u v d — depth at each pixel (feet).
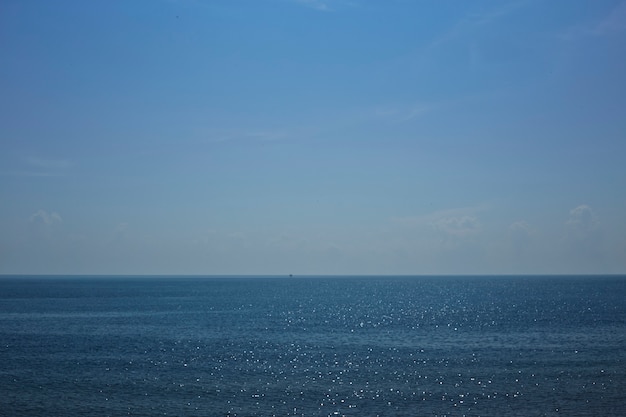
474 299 637.71
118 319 375.45
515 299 618.44
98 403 151.23
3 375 185.37
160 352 231.91
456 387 167.12
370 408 146.00
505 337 277.03
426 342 262.26
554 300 583.99
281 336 286.25
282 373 187.93
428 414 140.77
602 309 449.48
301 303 577.02
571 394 158.40
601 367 194.80
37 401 153.28
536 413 141.28
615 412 141.79
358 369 194.59
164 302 568.82
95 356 221.66
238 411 143.84
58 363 206.39
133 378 180.96
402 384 171.01
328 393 160.76
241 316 407.23
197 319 378.94
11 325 334.65
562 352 228.63
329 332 304.71
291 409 145.38
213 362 208.74
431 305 540.52
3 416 140.05
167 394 160.35
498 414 140.56
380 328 324.60
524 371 188.85
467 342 260.62
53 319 372.99
